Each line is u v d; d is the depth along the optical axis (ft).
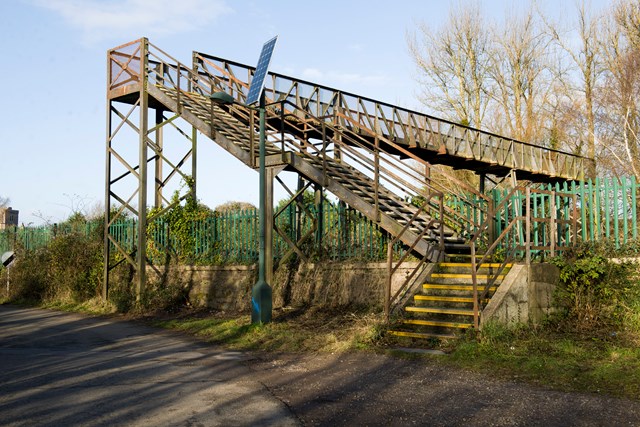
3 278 82.53
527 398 21.20
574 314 33.63
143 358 30.78
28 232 87.61
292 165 44.42
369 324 34.58
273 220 45.70
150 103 60.64
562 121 113.60
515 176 84.89
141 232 57.21
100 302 60.75
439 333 31.86
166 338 38.70
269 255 44.62
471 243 30.83
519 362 26.25
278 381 24.82
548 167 89.71
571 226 40.37
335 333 36.04
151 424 18.56
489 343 28.78
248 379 25.26
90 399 21.71
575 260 35.47
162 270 61.00
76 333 41.91
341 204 49.70
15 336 40.42
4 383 24.53
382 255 46.16
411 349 30.19
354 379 24.90
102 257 64.59
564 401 20.68
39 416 19.36
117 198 61.21
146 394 22.52
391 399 21.63
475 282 30.27
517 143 84.12
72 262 68.28
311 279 48.98
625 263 34.27
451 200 47.75
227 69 57.88
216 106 55.83
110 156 61.11
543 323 33.09
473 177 114.62
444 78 124.77
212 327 41.47
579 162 99.71
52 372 26.94
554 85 119.85
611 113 101.96
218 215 58.95
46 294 70.85
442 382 23.95
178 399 21.74
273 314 45.83
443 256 38.19
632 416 18.81
